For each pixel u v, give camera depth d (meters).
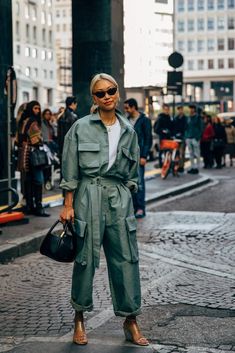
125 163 4.73
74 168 4.72
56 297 6.32
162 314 5.62
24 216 10.63
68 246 4.68
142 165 11.38
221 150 23.78
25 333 5.16
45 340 4.93
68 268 7.71
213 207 12.98
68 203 4.74
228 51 137.88
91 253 4.66
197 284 6.80
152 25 122.88
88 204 4.65
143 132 11.05
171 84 20.00
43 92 123.06
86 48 15.82
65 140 4.76
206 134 23.64
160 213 12.19
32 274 7.41
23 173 10.89
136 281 4.72
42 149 10.84
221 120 25.72
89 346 4.73
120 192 4.71
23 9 115.25
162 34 135.62
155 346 4.72
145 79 108.25
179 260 8.09
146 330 5.15
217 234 9.93
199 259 8.14
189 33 139.62
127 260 4.68
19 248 8.45
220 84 143.00
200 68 140.38
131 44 102.75
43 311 5.82
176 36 140.25
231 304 5.96
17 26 113.69
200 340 4.88
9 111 9.98
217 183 18.12
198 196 14.98
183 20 139.62
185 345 4.75
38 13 121.06
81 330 4.80
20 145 10.76
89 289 4.73
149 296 6.30
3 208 10.64
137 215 11.63
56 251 4.68
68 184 4.71
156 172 20.12
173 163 18.83
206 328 5.19
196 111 20.33
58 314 5.70
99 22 15.65
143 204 11.66
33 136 10.62
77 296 4.75
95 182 4.69
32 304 6.07
